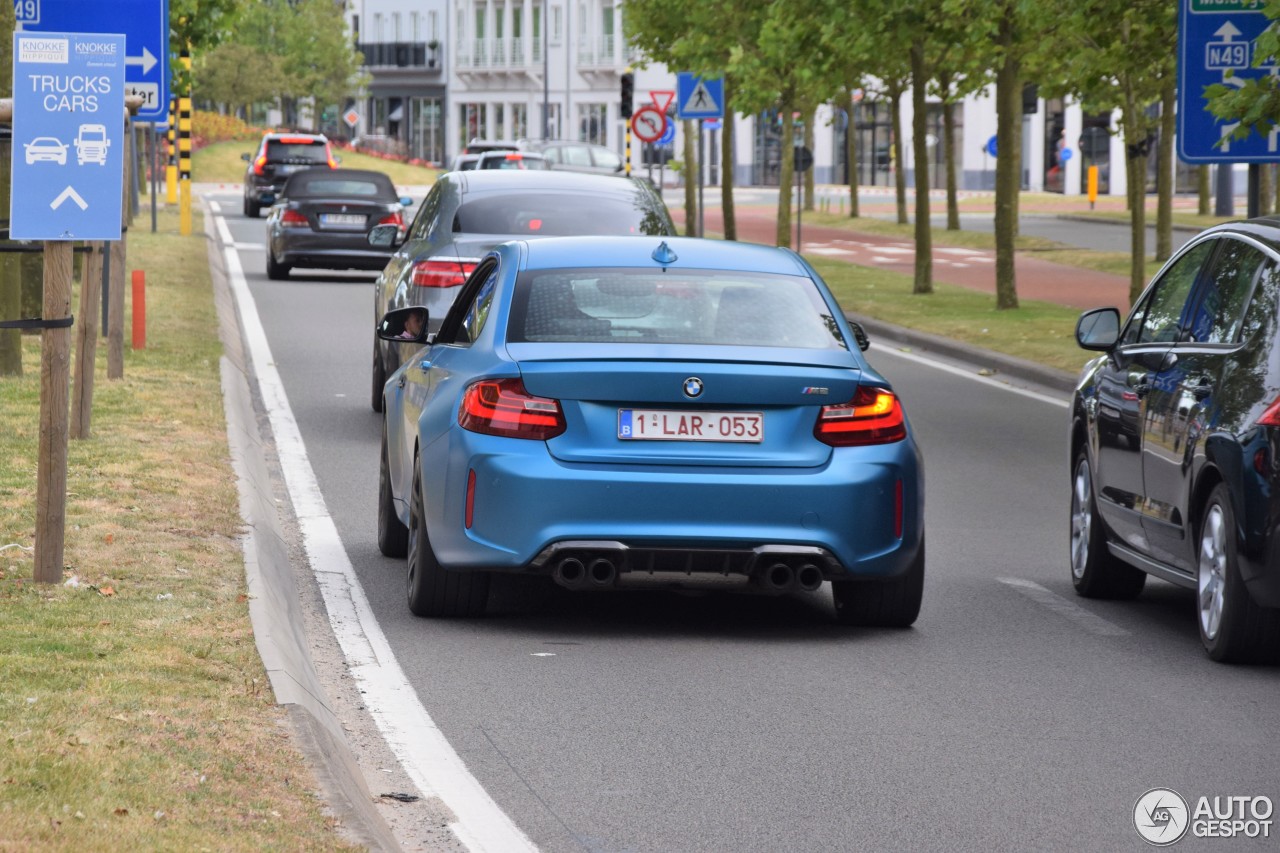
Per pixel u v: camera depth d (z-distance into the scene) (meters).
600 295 14.95
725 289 15.15
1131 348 16.36
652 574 14.52
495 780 10.88
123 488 18.44
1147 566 15.41
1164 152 58.12
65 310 14.27
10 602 13.55
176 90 62.81
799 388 14.09
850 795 10.62
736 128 153.12
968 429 27.97
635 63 77.44
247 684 11.68
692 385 13.96
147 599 13.88
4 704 10.70
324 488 21.28
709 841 9.81
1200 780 10.97
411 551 15.30
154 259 52.19
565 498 13.88
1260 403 13.52
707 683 13.20
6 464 19.58
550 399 14.04
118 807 9.03
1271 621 13.62
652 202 25.58
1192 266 15.90
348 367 33.38
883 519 14.20
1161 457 14.95
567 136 170.62
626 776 10.97
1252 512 13.33
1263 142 29.28
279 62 165.62
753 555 14.00
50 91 14.20
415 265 24.56
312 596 15.87
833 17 46.78
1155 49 37.91
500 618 15.23
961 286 55.78
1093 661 14.04
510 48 174.88
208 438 22.27
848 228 92.38
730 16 63.03
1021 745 11.68
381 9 188.75
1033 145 139.00
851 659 14.03
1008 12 44.47
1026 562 18.23
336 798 9.64
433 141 183.62
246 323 40.75
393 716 12.23
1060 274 62.72
